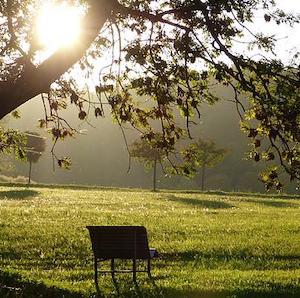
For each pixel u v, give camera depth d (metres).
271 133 9.66
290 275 16.06
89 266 17.95
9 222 27.56
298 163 9.77
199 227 28.27
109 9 9.68
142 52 10.59
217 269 17.70
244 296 12.56
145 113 11.50
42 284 13.26
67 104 11.57
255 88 9.91
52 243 22.16
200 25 10.34
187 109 10.28
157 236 25.06
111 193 55.50
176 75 10.51
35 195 48.47
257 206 44.94
